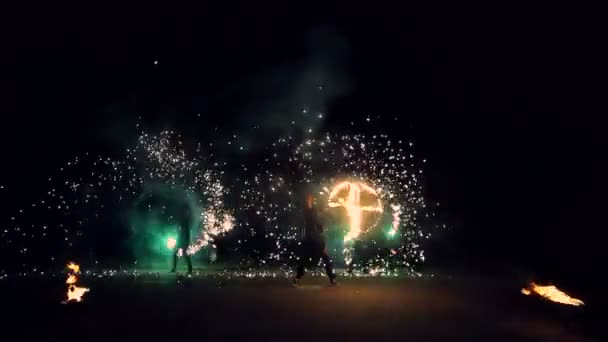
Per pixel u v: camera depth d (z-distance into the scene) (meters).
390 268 23.67
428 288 17.94
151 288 17.53
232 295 16.03
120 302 14.72
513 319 12.63
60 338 10.39
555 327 11.84
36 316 12.69
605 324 11.60
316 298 15.48
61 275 21.89
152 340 10.23
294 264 25.00
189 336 10.57
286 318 12.40
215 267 24.80
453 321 12.29
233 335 10.64
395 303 14.65
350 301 14.93
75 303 14.54
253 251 25.84
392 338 10.43
